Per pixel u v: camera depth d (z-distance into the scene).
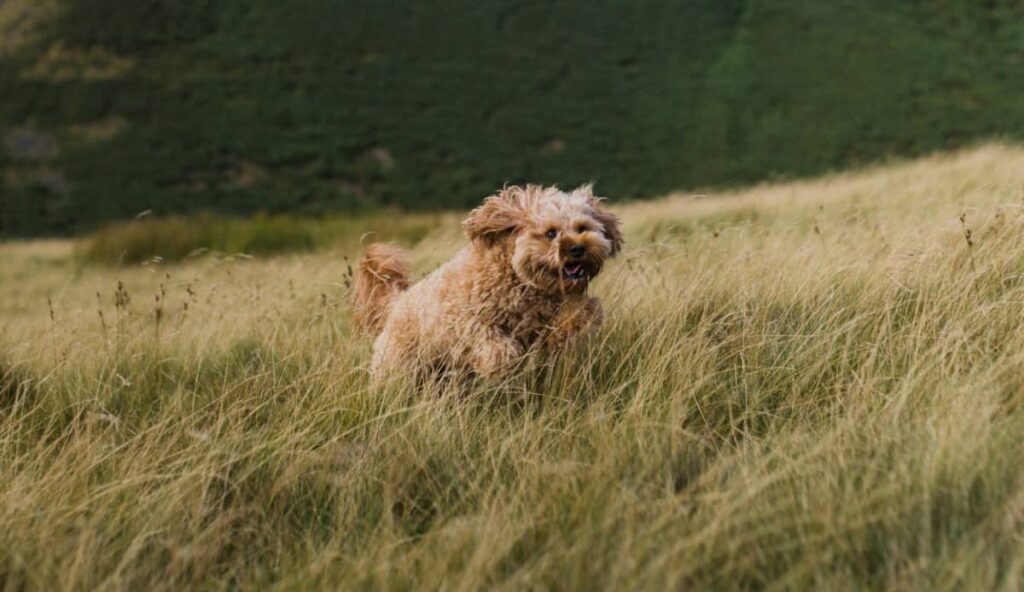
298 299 9.45
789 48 57.31
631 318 6.55
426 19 62.34
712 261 8.49
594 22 61.84
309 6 62.66
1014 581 3.39
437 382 6.31
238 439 5.35
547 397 5.61
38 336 8.52
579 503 4.30
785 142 49.25
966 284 6.01
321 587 4.02
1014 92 50.94
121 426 5.99
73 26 59.22
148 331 7.82
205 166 49.78
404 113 54.50
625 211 19.39
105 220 45.50
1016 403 4.83
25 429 6.16
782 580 3.62
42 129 52.19
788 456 4.49
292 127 53.03
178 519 4.67
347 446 5.36
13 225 44.75
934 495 4.00
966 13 59.59
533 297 6.06
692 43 59.12
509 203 6.27
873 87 52.72
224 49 58.78
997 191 9.31
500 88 56.38
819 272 6.83
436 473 4.98
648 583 3.66
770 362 5.75
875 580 3.68
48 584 4.21
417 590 3.92
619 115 53.47
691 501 4.28
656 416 5.10
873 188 15.95
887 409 4.89
